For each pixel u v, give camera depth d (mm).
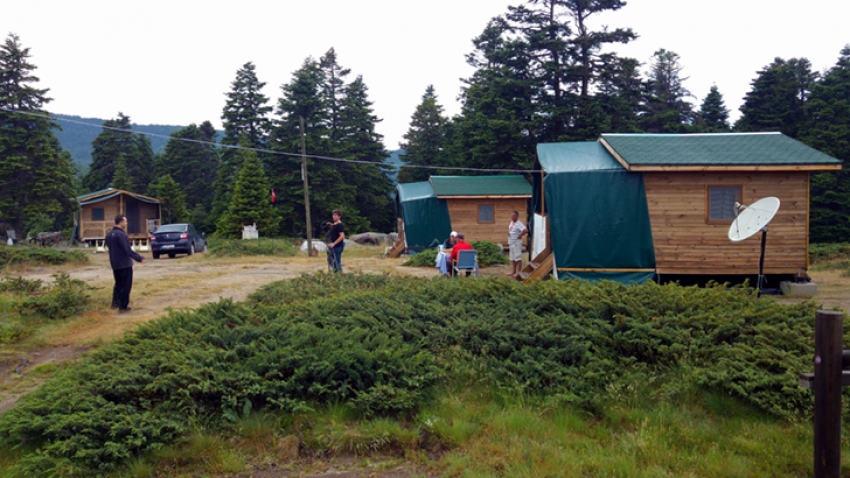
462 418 5211
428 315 7277
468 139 37750
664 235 13016
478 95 38875
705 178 12953
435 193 24875
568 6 35188
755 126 37531
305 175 26953
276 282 11867
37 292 11016
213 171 58656
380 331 6738
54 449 4434
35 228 59625
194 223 52469
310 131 43781
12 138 33406
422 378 5555
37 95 33969
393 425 5000
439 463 4559
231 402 5082
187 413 5066
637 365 6023
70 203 36375
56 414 4766
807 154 12898
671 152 13266
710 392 5609
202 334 6551
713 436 4965
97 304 10328
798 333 6195
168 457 4598
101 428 4641
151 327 7074
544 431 5008
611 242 13070
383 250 30203
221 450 4699
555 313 7262
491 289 8500
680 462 4512
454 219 25094
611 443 4891
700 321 6625
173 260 22547
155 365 5598
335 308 7836
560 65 34594
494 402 5578
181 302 11125
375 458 4723
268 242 27016
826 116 34438
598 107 32938
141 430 4594
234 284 13641
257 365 5508
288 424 5102
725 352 6016
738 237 11477
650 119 37812
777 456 4641
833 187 32719
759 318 6711
